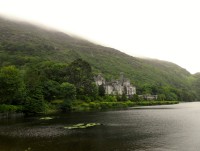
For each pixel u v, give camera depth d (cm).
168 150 4953
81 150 4991
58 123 9006
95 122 9319
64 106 15238
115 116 11531
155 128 7788
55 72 19500
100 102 18825
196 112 13775
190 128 7706
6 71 12456
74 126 8225
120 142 5716
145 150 4969
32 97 13338
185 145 5362
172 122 9225
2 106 11756
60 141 5831
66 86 16150
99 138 6191
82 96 18388
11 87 12106
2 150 5047
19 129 7631
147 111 14700
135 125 8500
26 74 15000
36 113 13300
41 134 6762
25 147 5266
